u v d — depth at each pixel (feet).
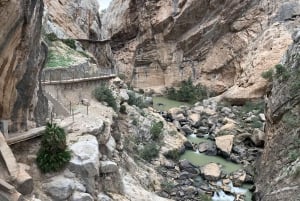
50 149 51.31
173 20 220.84
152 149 102.58
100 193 55.72
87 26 198.59
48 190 48.62
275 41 175.22
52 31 149.38
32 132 53.62
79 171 52.42
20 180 44.11
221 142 116.57
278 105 88.28
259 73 169.89
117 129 83.41
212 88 207.51
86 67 123.95
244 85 173.68
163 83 231.50
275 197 68.49
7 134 50.29
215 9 210.18
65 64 113.70
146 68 236.43
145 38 234.79
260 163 93.45
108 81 124.26
